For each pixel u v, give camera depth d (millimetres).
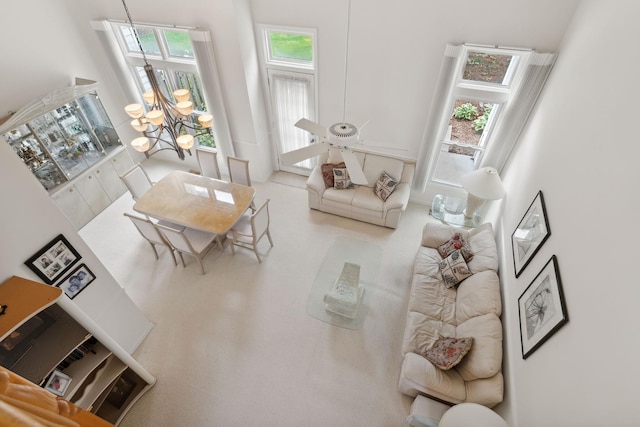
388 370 3291
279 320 3730
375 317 3740
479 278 3262
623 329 1372
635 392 1216
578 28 2926
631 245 1439
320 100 4816
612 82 2027
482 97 3990
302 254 4516
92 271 2916
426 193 5176
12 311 2047
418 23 3705
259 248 4613
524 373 2232
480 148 4484
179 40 4766
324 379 3229
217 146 5617
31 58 4219
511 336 2615
